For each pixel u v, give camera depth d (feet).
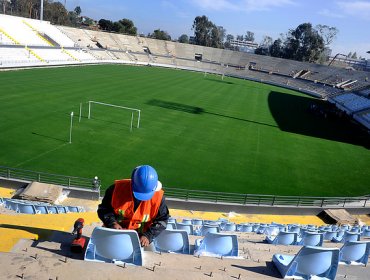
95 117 119.03
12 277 12.69
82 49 293.43
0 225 19.94
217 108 166.30
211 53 400.67
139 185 16.07
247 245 30.40
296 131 142.20
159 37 484.74
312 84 313.53
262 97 223.71
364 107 190.19
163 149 98.94
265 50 479.00
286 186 86.38
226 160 97.96
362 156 119.34
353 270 21.43
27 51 224.53
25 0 398.21
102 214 16.57
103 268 14.05
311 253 16.88
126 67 293.23
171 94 185.37
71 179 73.87
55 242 17.72
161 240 22.34
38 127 101.19
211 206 68.74
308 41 436.76
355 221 68.44
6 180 67.15
